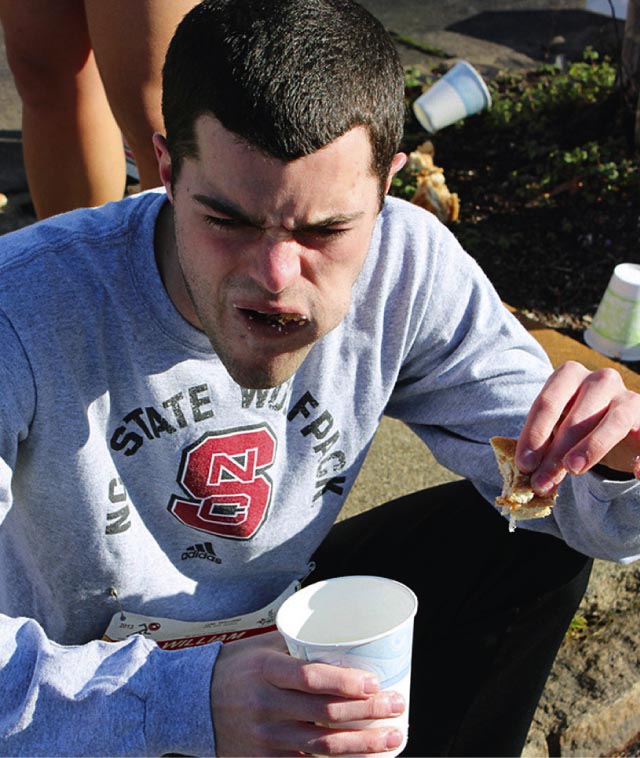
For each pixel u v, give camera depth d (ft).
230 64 4.28
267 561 6.40
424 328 6.36
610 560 6.29
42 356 5.21
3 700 4.91
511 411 6.41
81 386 5.37
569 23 22.62
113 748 4.83
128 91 8.23
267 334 4.82
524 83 19.29
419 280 6.21
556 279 13.99
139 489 5.80
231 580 6.42
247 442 5.88
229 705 4.82
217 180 4.43
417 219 6.29
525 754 8.37
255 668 4.83
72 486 5.54
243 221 4.51
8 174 14.96
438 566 6.87
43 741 4.84
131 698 4.87
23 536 5.86
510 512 5.72
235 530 6.09
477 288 6.50
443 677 7.07
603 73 18.43
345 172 4.45
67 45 8.82
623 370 11.50
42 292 5.23
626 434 5.48
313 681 4.68
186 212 4.68
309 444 6.15
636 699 8.94
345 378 6.19
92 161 9.50
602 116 16.99
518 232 14.85
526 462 5.50
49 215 9.88
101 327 5.35
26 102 9.26
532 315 13.35
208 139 4.38
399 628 4.95
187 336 5.41
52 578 5.90
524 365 6.57
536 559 6.69
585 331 13.19
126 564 5.87
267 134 4.24
